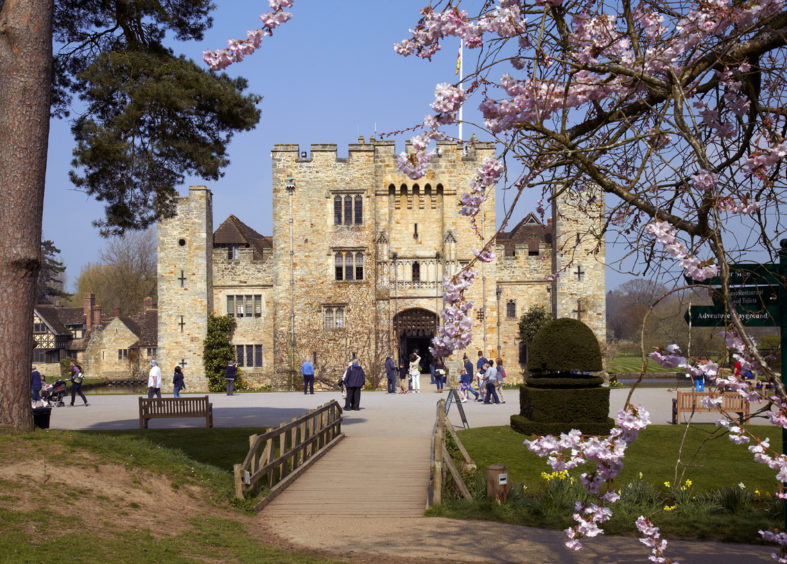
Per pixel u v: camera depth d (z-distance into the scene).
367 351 45.97
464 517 11.98
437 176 46.09
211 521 11.06
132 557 8.55
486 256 5.45
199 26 21.22
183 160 21.00
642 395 31.86
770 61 6.00
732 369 5.13
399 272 46.28
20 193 13.20
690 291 5.37
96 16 20.02
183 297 46.72
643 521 4.93
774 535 5.04
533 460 16.58
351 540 10.48
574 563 9.38
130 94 18.78
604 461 4.79
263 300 47.84
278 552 9.60
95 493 10.91
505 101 5.99
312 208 46.59
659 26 6.10
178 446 18.03
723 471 15.41
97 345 61.06
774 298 6.70
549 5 5.61
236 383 46.59
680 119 5.00
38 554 8.02
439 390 37.84
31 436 12.59
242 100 20.33
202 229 46.94
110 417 25.47
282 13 6.05
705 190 5.06
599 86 6.34
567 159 5.77
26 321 13.20
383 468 15.62
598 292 45.38
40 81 13.55
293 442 14.92
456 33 5.65
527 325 45.84
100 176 20.58
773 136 4.95
